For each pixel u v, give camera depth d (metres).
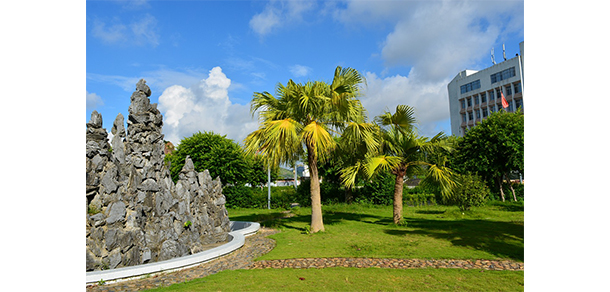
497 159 20.38
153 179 7.41
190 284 5.29
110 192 6.45
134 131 7.57
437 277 5.46
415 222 12.55
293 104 10.13
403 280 5.34
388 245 8.08
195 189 9.78
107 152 6.71
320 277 5.54
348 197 22.14
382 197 21.53
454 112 55.97
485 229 10.38
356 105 10.39
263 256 7.20
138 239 6.55
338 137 11.72
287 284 5.19
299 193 22.89
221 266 6.49
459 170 21.92
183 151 24.20
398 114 11.33
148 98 8.13
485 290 4.85
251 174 30.42
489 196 21.98
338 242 8.59
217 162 22.98
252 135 9.94
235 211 20.34
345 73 10.32
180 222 7.47
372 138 10.15
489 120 21.00
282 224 12.87
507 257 6.77
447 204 20.03
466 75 53.25
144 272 5.80
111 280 5.48
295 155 11.52
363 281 5.30
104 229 6.14
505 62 46.75
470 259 6.65
